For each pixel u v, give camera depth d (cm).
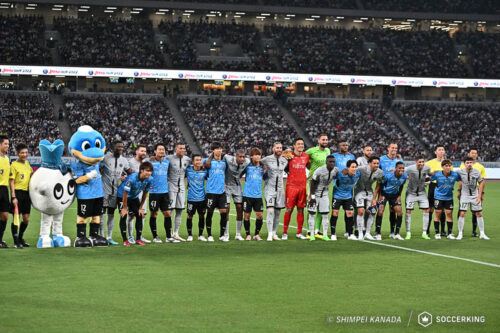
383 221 1953
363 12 6303
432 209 1605
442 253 1248
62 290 858
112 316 726
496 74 5922
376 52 6138
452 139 5506
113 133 4941
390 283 934
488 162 4894
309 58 5878
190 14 6325
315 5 6259
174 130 5122
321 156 1465
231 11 6078
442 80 5734
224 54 5888
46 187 1225
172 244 1337
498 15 6425
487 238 1511
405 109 5862
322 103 5800
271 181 1416
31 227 1666
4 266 1038
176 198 1391
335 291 873
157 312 746
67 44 5447
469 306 798
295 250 1265
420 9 6400
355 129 5500
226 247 1299
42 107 5047
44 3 5553
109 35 5625
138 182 1280
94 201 1278
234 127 5284
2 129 4738
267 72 5478
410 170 1466
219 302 801
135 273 988
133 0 5816
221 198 1386
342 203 1442
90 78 5584
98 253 1192
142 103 5384
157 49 5716
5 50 5109
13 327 676
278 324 702
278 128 5362
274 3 6216
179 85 5825
